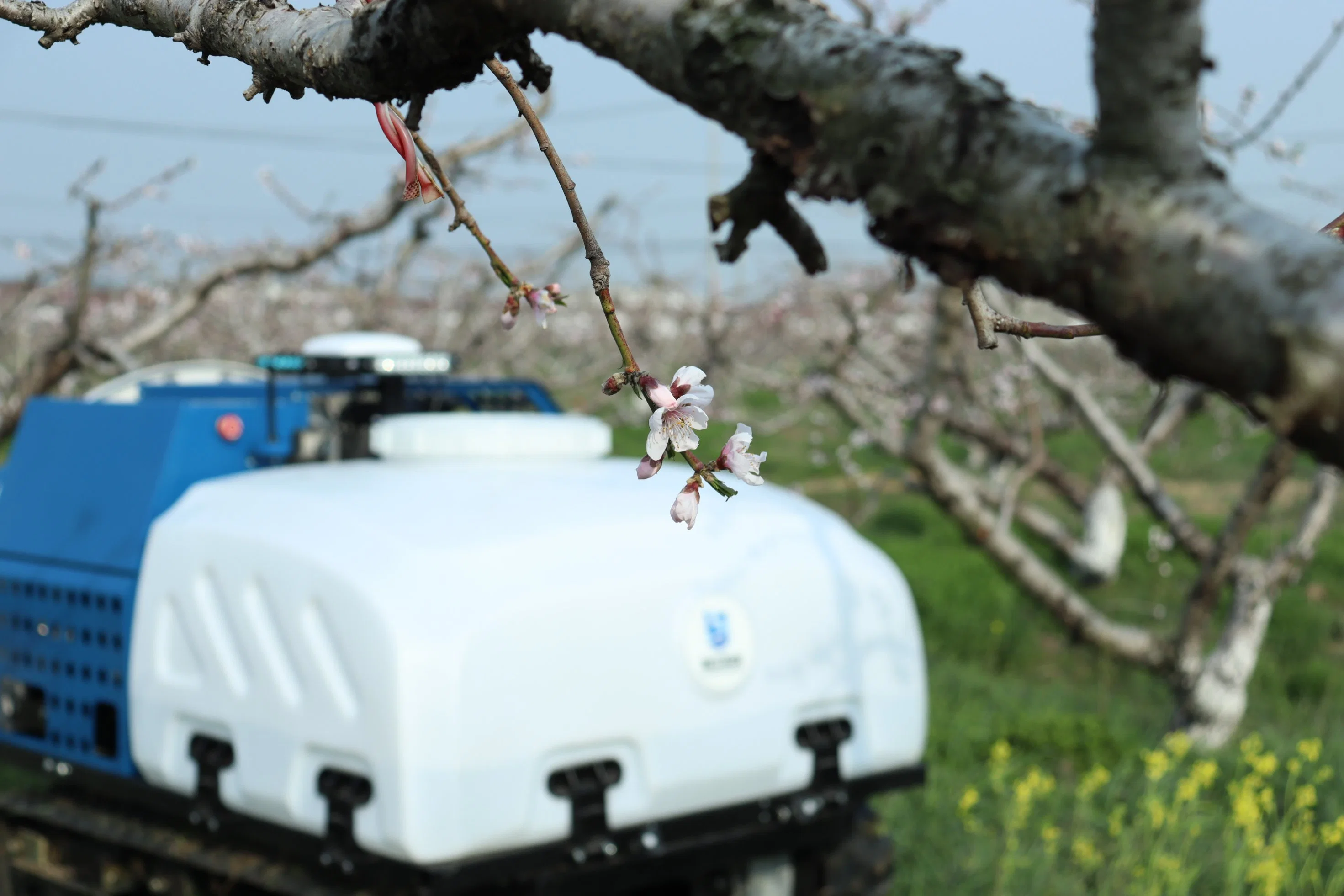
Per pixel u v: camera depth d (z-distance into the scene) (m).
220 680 3.21
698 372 1.20
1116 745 5.86
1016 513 8.70
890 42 0.65
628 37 0.74
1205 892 4.51
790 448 18.03
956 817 4.99
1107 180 0.57
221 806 3.26
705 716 3.19
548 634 2.95
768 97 0.68
